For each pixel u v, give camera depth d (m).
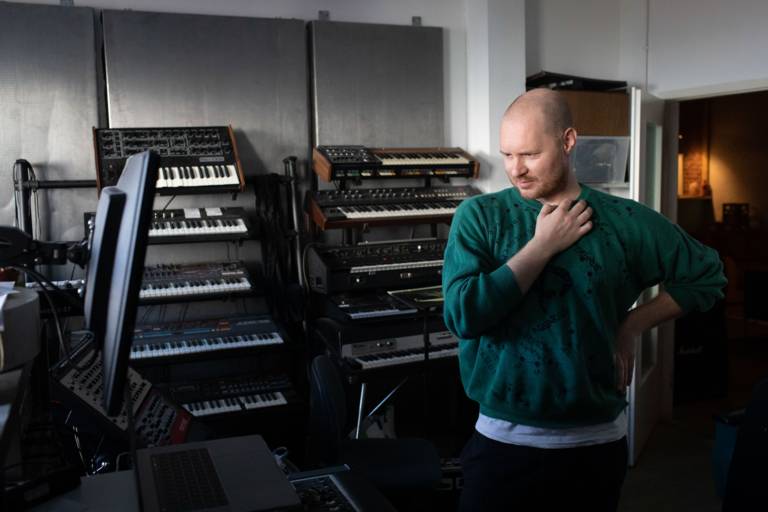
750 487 1.82
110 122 3.36
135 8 3.40
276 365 3.66
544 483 1.55
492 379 1.58
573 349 1.51
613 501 1.62
